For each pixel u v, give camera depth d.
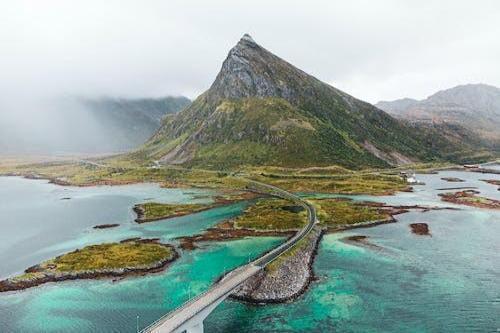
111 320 94.94
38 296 109.62
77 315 98.00
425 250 141.38
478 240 153.75
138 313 98.06
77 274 123.69
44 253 151.50
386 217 192.25
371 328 87.06
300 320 91.06
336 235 163.12
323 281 113.31
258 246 151.88
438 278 114.56
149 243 158.50
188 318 80.56
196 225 190.00
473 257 133.25
